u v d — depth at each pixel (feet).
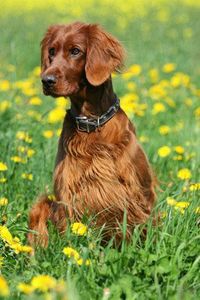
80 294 13.05
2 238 15.51
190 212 16.31
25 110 28.48
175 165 22.22
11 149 22.06
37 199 18.57
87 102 17.03
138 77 36.52
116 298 12.96
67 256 14.88
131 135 17.28
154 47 51.42
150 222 16.02
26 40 52.65
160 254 14.87
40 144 23.30
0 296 12.78
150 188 17.72
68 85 16.89
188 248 15.10
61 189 17.13
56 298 12.51
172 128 27.63
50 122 26.37
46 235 17.08
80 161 16.92
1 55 45.62
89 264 14.15
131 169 16.87
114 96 17.48
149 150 23.32
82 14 68.95
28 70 41.52
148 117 28.94
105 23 63.16
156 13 71.67
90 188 16.81
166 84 32.65
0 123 26.32
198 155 23.27
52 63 17.11
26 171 20.86
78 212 16.89
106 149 16.84
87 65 17.11
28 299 12.39
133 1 79.97
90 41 17.35
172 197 17.95
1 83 33.65
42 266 14.51
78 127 17.12
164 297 13.07
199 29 61.05
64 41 17.25
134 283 13.55
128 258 14.47
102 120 17.02
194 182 20.45
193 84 37.47
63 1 77.92
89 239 15.58
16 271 14.74
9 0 77.71
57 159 17.60
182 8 76.07
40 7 74.54
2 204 17.76
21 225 17.60
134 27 61.93
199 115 28.68
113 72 17.60
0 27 58.23
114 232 16.96
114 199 16.72
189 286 13.83
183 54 48.11
